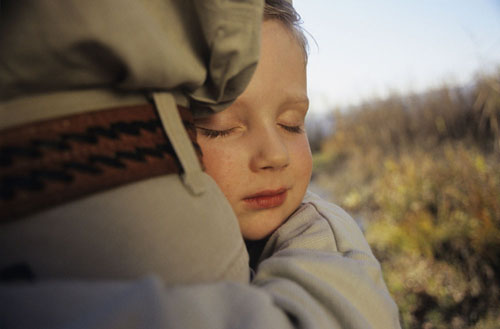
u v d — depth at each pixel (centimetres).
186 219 40
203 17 44
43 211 32
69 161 34
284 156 63
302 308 42
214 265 41
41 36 33
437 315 234
